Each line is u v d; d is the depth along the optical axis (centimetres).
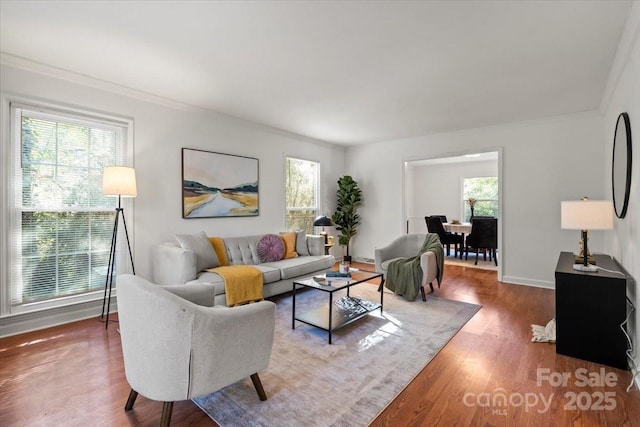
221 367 160
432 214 911
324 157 614
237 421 164
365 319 314
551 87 332
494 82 321
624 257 266
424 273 366
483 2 196
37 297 291
